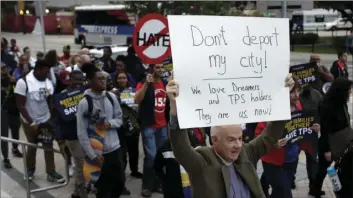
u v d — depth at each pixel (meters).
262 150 3.28
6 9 53.75
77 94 6.11
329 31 48.19
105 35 34.19
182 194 4.13
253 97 2.92
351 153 5.05
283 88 3.00
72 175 7.41
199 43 2.77
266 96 2.95
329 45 35.81
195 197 2.98
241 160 3.06
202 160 2.97
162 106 6.54
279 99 2.99
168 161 4.15
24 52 13.43
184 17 2.74
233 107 2.87
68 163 6.86
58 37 50.16
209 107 2.81
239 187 2.98
